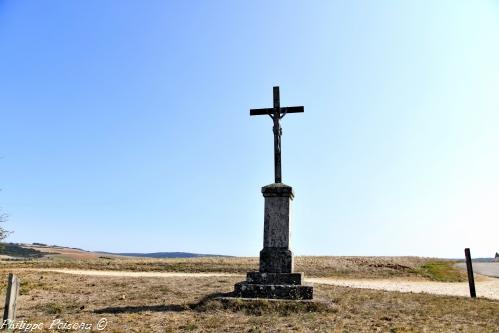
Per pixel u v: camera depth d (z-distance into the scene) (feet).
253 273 45.83
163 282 69.31
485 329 33.68
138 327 33.91
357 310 41.81
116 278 76.84
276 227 47.14
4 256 205.46
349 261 126.41
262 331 32.24
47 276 77.25
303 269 111.55
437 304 48.42
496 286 84.38
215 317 37.60
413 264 125.59
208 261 127.85
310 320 36.27
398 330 32.60
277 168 49.78
